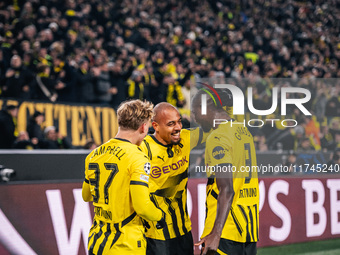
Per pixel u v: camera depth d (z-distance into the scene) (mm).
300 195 8367
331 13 25766
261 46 18922
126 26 15500
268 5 23203
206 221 3910
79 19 14227
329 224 8695
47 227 6117
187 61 14570
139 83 11539
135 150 3654
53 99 10281
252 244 4180
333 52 22781
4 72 10547
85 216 6480
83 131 9281
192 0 19672
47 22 13344
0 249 5734
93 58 12602
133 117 3746
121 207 3605
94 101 10758
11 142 8297
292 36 21766
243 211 4023
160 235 4289
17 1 13672
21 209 5941
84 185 3906
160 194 4289
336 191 8812
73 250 6312
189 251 4449
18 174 6738
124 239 3580
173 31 16781
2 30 11930
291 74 18250
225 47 16766
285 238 8141
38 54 11086
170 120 4188
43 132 8711
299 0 25203
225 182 3719
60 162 7133
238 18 21281
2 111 8234
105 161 3695
